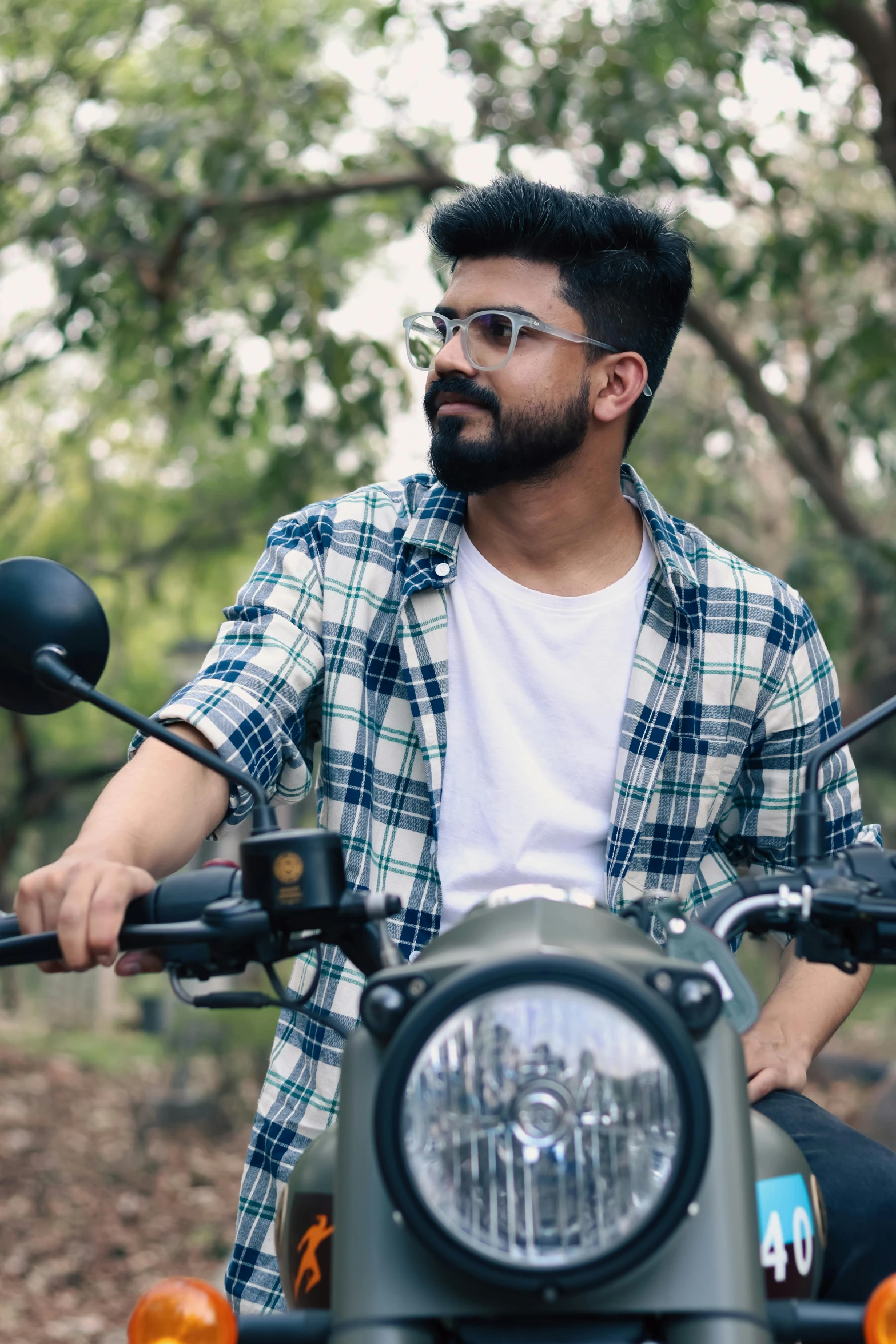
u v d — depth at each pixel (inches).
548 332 73.2
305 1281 52.3
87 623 55.4
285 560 77.9
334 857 50.1
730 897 53.9
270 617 75.5
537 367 73.2
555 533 77.0
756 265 313.9
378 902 49.7
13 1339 235.0
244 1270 70.9
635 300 76.1
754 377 359.6
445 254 76.3
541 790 73.8
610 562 78.7
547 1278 39.3
